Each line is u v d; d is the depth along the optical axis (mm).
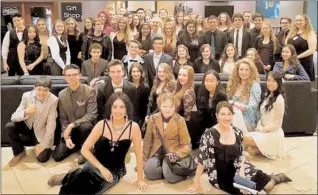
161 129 3102
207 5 8852
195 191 2885
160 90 3822
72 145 3352
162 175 3113
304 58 4961
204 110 3664
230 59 4742
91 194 2842
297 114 4160
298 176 3178
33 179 3152
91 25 5402
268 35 5168
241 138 2879
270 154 3510
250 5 9008
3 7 7406
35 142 3562
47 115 3453
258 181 2857
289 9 8297
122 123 2922
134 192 2914
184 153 3109
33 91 3492
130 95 3719
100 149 2967
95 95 3576
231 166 2850
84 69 4449
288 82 4074
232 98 3752
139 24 5879
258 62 4664
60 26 4984
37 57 5062
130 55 4523
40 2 7898
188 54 5188
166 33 5273
